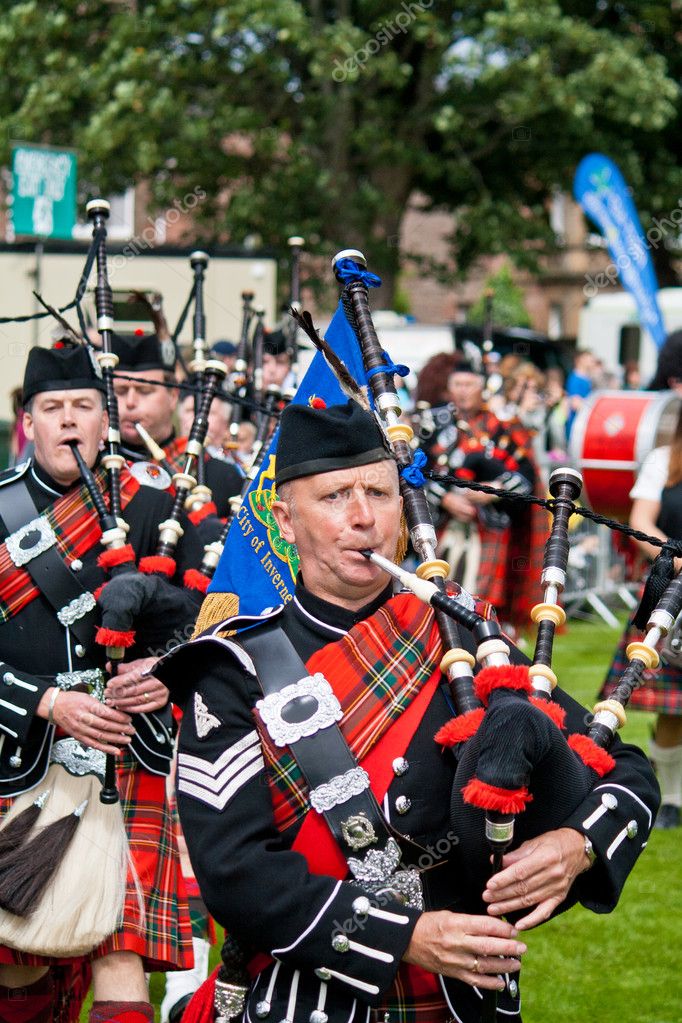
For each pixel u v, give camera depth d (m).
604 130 18.78
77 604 3.57
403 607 2.49
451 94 17.55
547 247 19.67
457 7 17.14
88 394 3.67
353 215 17.52
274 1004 2.39
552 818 2.32
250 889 2.30
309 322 2.57
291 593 3.10
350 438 2.42
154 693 3.37
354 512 2.41
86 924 3.30
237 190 17.50
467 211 18.94
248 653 2.46
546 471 10.99
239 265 11.16
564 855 2.29
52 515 3.62
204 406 3.94
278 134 17.02
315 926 2.27
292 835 2.38
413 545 2.61
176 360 5.12
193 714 2.46
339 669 2.42
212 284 11.13
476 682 2.28
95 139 15.73
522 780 2.16
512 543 8.20
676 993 4.41
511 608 8.27
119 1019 3.31
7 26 16.45
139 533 3.75
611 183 13.12
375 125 16.95
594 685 8.25
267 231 17.44
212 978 2.59
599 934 4.94
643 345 17.92
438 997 2.40
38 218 8.44
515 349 13.41
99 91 16.09
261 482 3.13
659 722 6.04
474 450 8.08
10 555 3.58
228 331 11.13
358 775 2.35
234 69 16.69
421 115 17.64
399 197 18.53
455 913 2.34
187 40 16.14
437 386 8.72
